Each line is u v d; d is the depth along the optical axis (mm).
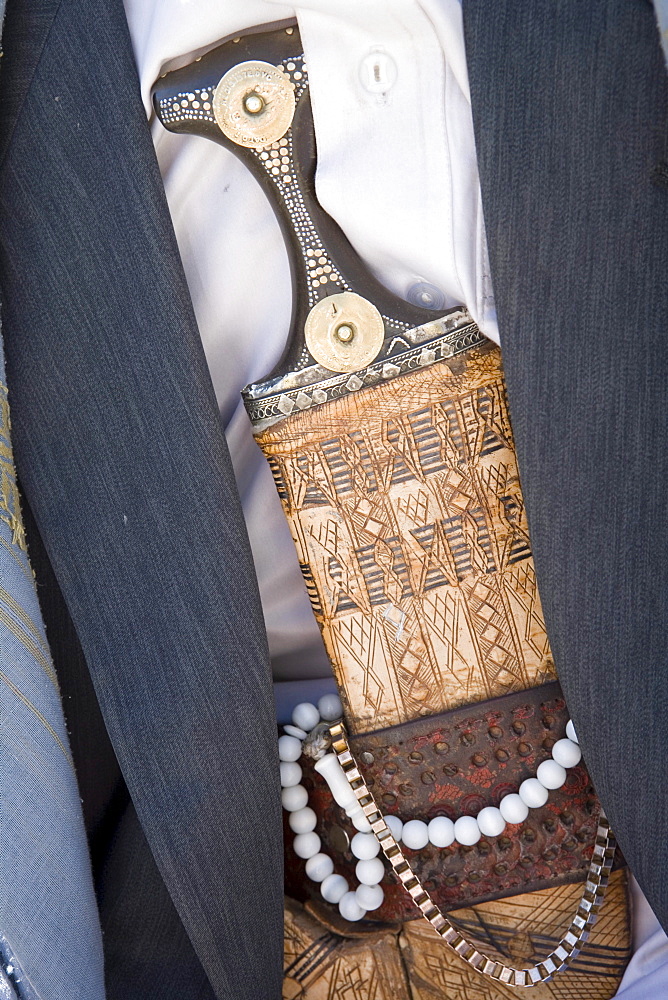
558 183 562
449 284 642
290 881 768
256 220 692
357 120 624
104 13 603
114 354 615
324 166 631
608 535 585
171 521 621
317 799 741
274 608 853
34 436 631
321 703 777
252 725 636
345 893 731
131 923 744
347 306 643
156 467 620
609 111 549
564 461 584
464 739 696
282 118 620
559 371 578
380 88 614
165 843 631
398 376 648
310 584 692
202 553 620
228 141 625
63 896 582
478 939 719
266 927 670
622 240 561
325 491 671
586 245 565
